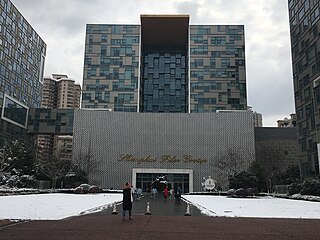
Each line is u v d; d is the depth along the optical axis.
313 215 20.69
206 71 97.50
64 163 65.69
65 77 166.38
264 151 73.25
